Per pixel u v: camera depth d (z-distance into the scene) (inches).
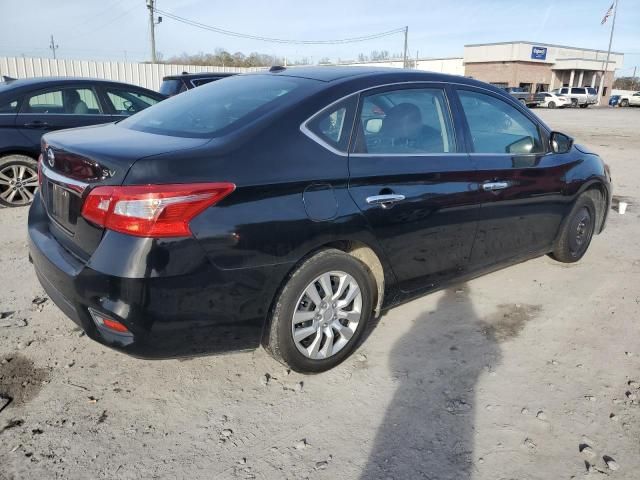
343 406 107.3
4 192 241.6
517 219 153.3
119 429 98.7
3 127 234.8
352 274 114.3
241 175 96.2
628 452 96.6
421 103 130.6
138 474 88.3
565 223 175.3
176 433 98.2
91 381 112.5
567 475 90.6
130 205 88.0
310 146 106.9
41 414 101.7
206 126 109.3
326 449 95.3
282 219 99.9
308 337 112.9
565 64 2065.7
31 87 245.8
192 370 117.9
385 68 137.2
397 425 102.0
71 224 100.3
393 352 127.8
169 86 412.2
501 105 151.9
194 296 93.4
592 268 188.1
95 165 93.2
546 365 124.2
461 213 133.6
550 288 169.2
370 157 115.5
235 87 129.9
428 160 126.3
